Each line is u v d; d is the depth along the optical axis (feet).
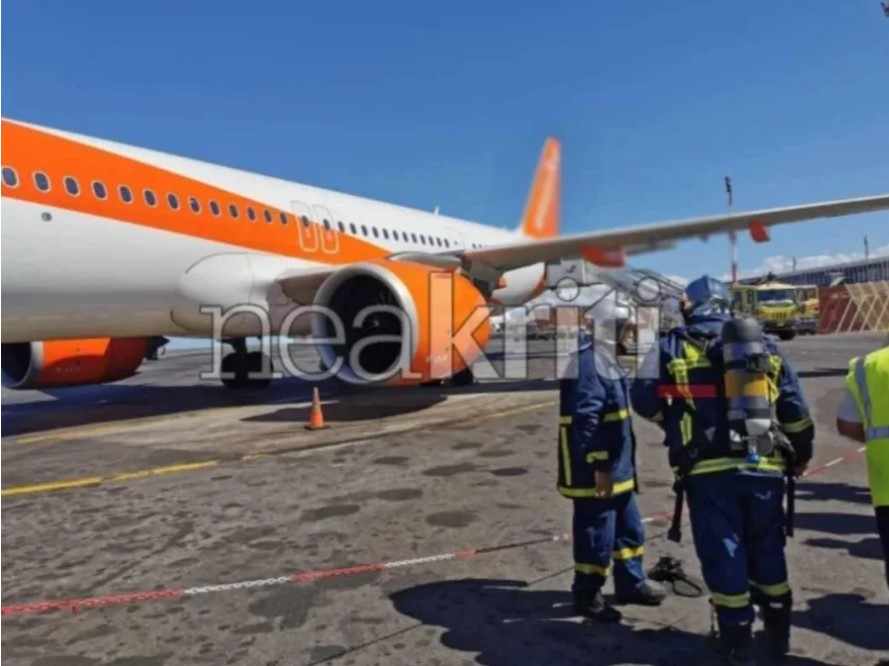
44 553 12.96
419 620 9.86
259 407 33.91
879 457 8.21
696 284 9.55
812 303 99.50
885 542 8.23
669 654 8.79
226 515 15.19
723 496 8.47
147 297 27.35
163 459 21.59
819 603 10.11
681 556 12.28
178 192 27.76
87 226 24.22
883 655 8.59
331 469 19.51
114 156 25.91
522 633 9.43
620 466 9.75
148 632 9.62
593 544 9.77
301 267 33.45
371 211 40.16
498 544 13.00
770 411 8.48
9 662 8.83
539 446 22.50
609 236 28.84
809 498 15.69
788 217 29.50
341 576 11.53
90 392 45.34
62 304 24.90
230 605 10.46
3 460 22.20
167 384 50.08
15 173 22.40
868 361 8.45
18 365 36.86
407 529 13.96
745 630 8.26
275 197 32.65
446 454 21.34
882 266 201.36
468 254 31.42
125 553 12.88
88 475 19.58
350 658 8.79
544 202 64.08
